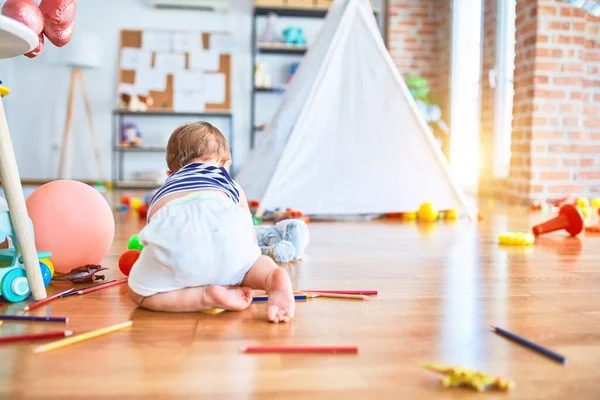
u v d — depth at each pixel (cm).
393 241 244
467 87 561
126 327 119
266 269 131
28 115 626
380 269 184
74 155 630
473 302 143
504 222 314
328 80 329
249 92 642
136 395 87
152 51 623
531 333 118
